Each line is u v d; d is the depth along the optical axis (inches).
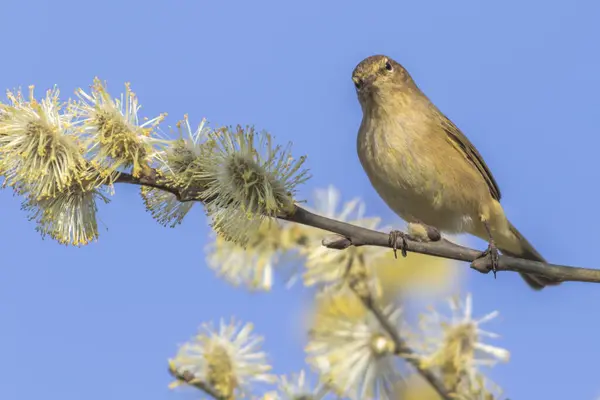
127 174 292.5
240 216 290.0
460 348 294.8
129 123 290.8
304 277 338.0
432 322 303.6
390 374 301.0
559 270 298.4
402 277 330.3
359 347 303.4
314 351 307.4
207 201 293.1
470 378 289.1
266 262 364.5
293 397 289.7
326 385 295.0
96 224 296.4
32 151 283.6
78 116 290.4
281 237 364.8
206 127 299.1
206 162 287.3
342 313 314.5
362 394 297.3
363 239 292.2
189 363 289.6
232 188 287.0
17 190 289.1
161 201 303.9
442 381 293.6
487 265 300.0
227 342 293.1
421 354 299.3
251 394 288.7
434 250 313.7
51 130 284.8
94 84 292.8
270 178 287.9
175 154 294.7
